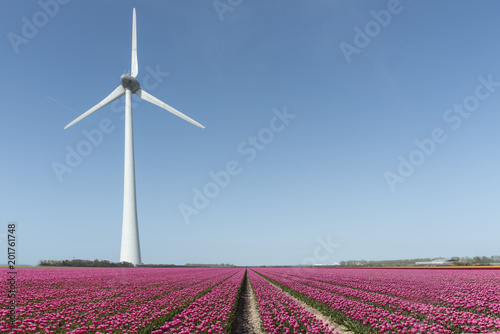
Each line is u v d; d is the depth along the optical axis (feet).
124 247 306.14
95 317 58.34
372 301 82.23
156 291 101.45
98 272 199.72
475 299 77.41
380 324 56.59
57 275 156.15
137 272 221.25
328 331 52.65
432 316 58.08
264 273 253.65
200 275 205.77
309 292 103.91
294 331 53.72
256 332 60.70
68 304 72.23
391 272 217.36
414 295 87.76
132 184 312.91
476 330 50.47
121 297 84.53
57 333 47.88
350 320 61.57
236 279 167.94
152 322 54.85
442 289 101.14
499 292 89.04
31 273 162.81
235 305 76.48
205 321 55.21
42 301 73.72
